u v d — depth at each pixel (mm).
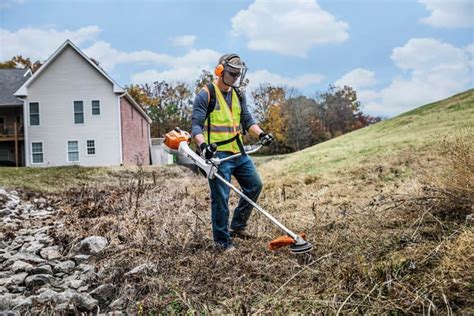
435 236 3371
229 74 3969
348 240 3617
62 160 23000
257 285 3020
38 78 22938
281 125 49875
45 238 4789
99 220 5465
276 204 5855
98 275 3461
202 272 3256
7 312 2709
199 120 3924
